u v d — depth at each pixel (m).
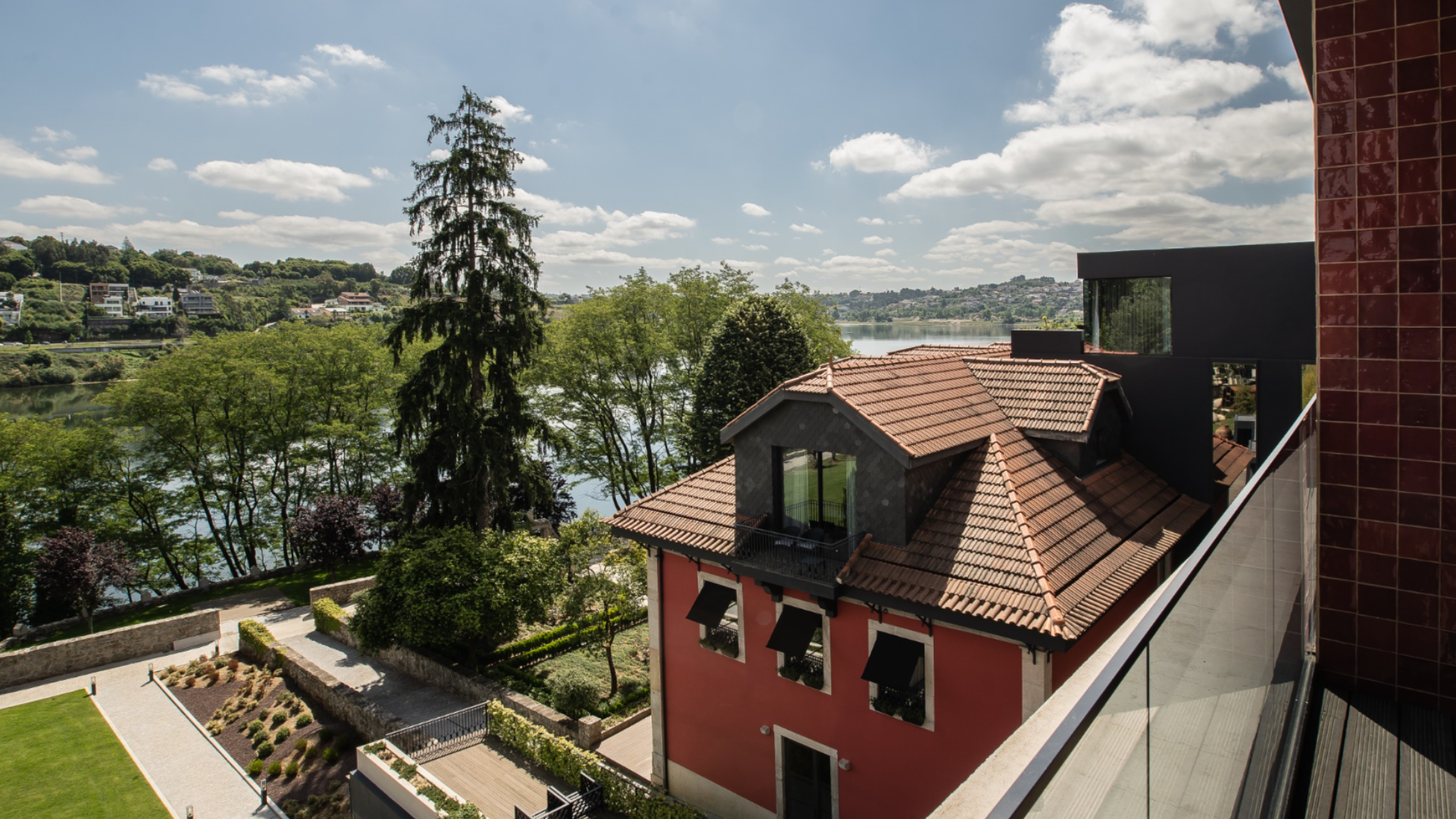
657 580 18.72
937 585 13.41
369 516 44.81
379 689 28.92
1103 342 20.50
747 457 17.05
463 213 30.92
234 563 47.12
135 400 42.00
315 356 47.25
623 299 42.06
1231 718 3.49
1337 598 5.89
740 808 17.34
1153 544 15.54
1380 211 5.52
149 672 32.78
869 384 16.38
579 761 20.44
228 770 25.02
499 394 31.88
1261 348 18.22
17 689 31.44
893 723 14.38
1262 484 4.31
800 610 15.71
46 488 41.09
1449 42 5.21
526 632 30.98
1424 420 5.46
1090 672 2.78
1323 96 5.68
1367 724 5.34
